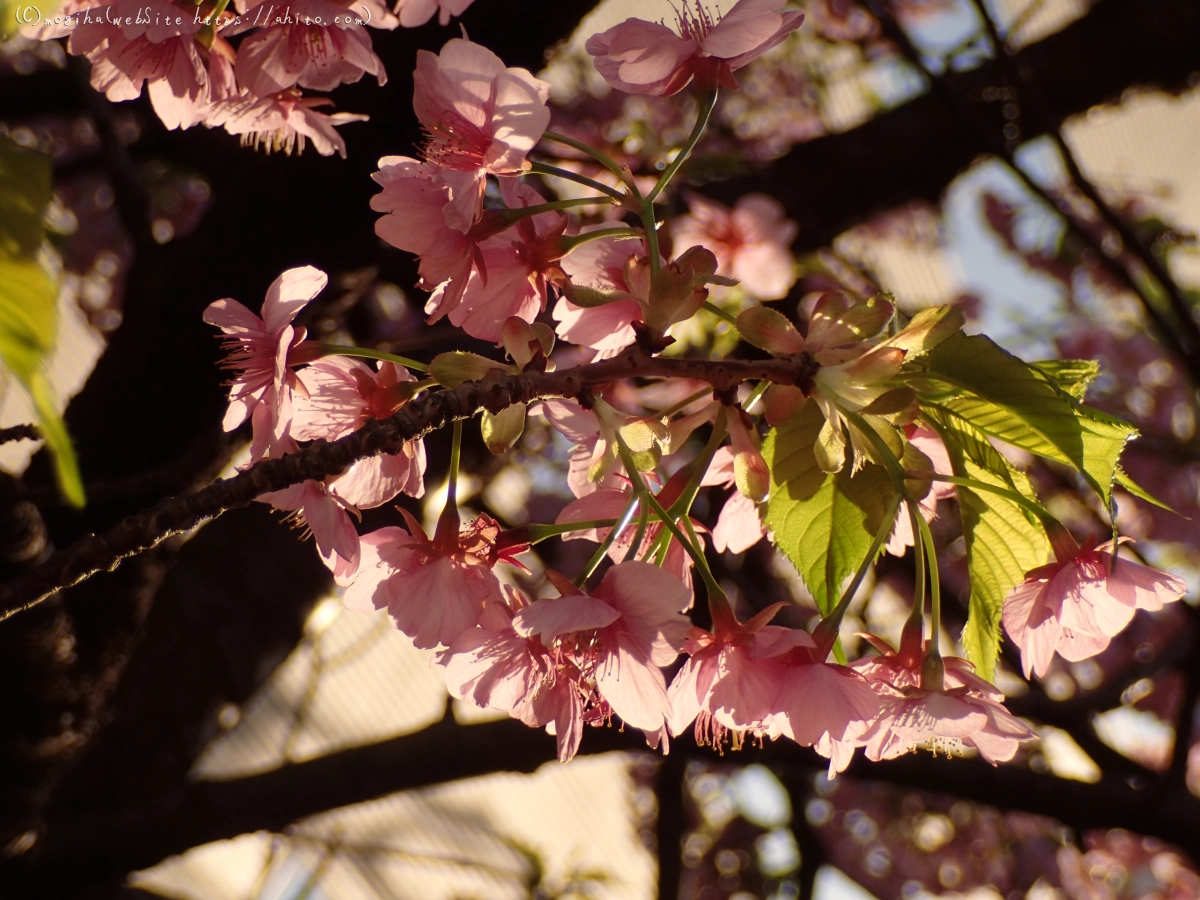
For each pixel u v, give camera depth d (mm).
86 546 549
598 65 618
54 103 1207
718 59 615
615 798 3611
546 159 902
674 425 606
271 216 709
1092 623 605
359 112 693
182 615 906
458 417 572
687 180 962
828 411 591
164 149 1201
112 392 736
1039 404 586
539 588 976
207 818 875
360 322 1095
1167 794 920
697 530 624
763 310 593
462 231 596
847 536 611
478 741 909
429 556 596
